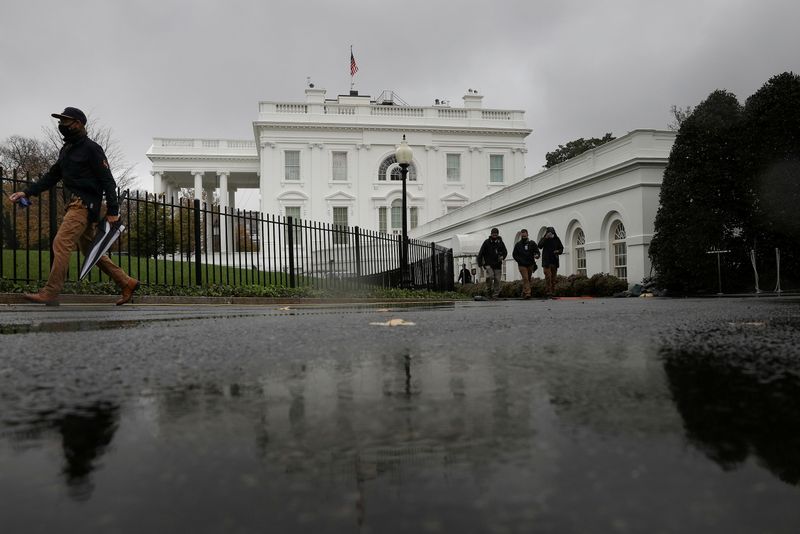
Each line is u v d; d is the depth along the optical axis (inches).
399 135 1815.9
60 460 29.1
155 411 40.9
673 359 66.2
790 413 37.4
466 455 29.1
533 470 26.6
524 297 566.9
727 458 27.9
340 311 220.2
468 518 21.1
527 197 869.2
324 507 22.5
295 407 42.1
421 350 78.9
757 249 551.5
